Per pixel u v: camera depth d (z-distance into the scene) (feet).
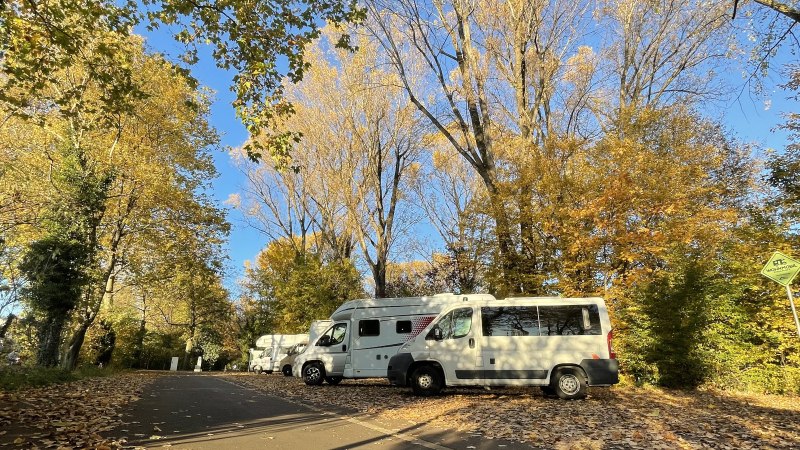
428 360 41.04
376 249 88.58
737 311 44.86
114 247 80.38
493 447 21.26
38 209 55.21
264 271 139.44
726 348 44.62
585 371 38.45
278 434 23.65
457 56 62.28
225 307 162.61
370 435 23.88
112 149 73.67
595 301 40.04
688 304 46.50
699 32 67.31
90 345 105.40
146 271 89.20
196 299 142.72
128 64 36.81
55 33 31.42
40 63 32.63
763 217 45.39
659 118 59.93
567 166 53.67
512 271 53.88
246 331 161.07
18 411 26.25
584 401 36.96
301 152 99.96
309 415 30.78
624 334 49.85
